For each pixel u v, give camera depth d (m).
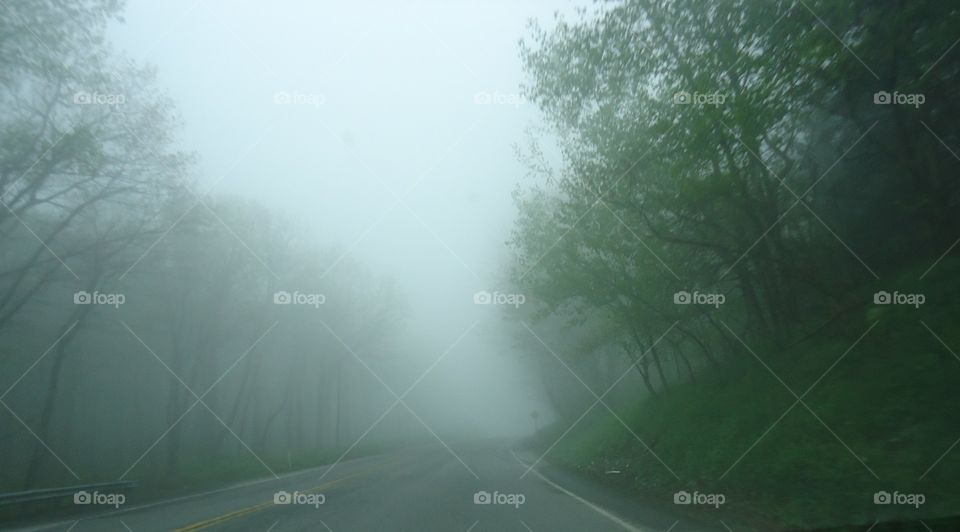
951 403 9.09
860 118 12.98
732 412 15.16
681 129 12.62
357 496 15.89
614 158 15.20
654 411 22.67
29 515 15.56
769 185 14.38
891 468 8.75
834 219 15.01
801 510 9.14
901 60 11.48
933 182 12.06
